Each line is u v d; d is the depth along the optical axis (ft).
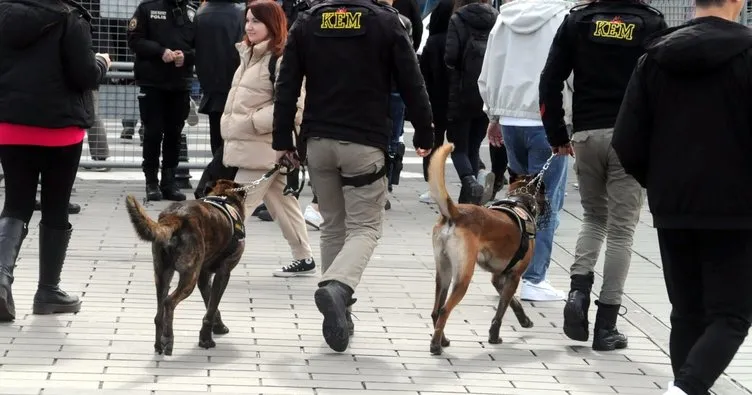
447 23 37.17
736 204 15.92
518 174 26.20
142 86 36.35
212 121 35.47
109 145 44.37
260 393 18.03
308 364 19.90
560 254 31.07
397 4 36.94
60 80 21.66
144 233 18.60
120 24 40.40
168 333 19.69
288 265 27.09
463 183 36.24
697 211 16.05
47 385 17.89
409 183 43.39
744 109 15.89
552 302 25.61
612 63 21.36
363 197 20.92
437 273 21.36
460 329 22.98
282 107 21.22
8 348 19.93
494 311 24.59
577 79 21.83
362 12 20.63
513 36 25.81
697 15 16.39
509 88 25.80
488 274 28.02
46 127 21.52
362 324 22.90
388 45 20.58
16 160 21.83
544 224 24.12
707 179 15.97
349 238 20.95
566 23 21.85
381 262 28.99
